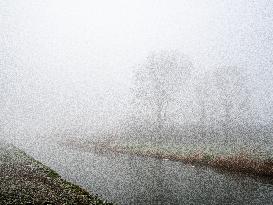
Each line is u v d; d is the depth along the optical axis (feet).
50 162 153.48
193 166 134.92
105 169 131.64
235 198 80.12
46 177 92.84
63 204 63.77
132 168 133.90
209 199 79.92
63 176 115.55
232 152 151.12
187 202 77.61
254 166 116.26
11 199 64.85
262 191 86.79
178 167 133.69
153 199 80.84
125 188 94.79
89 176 115.75
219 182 101.14
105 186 97.55
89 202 67.77
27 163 119.55
